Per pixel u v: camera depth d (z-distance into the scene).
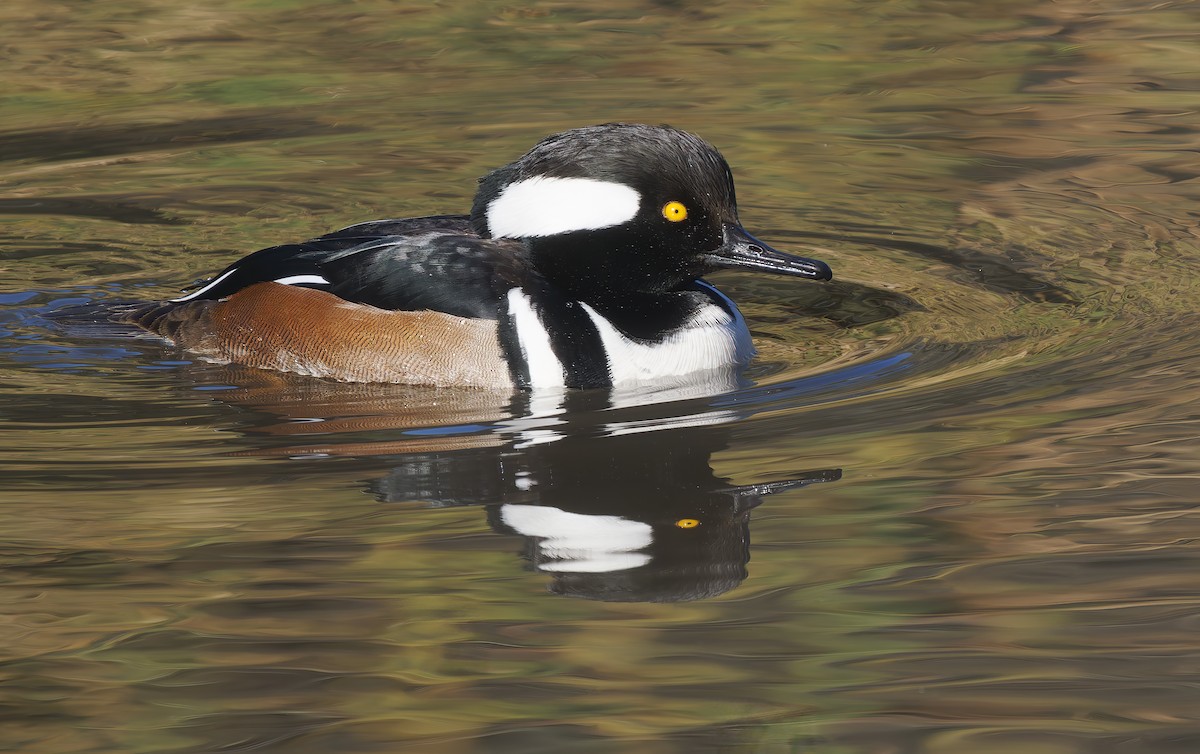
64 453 10.22
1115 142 17.67
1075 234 14.91
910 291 13.72
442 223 12.52
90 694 7.23
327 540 8.79
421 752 6.75
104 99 19.73
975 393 11.00
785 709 7.01
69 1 24.03
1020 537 8.65
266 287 12.36
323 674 7.39
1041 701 7.05
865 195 16.30
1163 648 7.46
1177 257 14.09
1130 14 22.75
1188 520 8.78
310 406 11.26
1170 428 10.12
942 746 6.67
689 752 6.70
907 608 7.89
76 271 14.59
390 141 18.19
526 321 11.60
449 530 8.90
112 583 8.29
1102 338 12.11
